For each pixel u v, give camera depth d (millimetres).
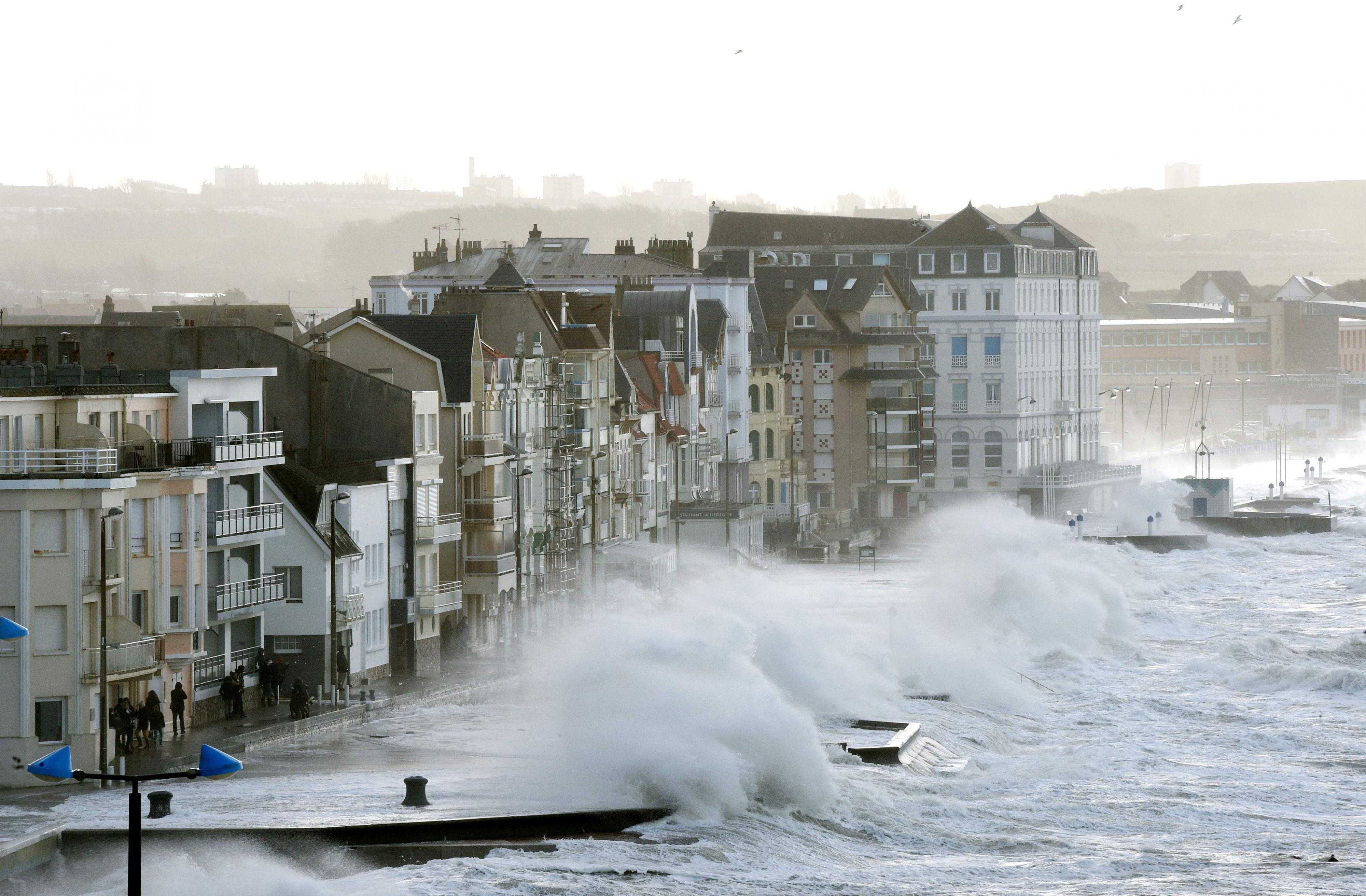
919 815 199250
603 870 160500
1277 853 189500
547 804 179000
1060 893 170875
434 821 167375
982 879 174375
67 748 115750
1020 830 196875
